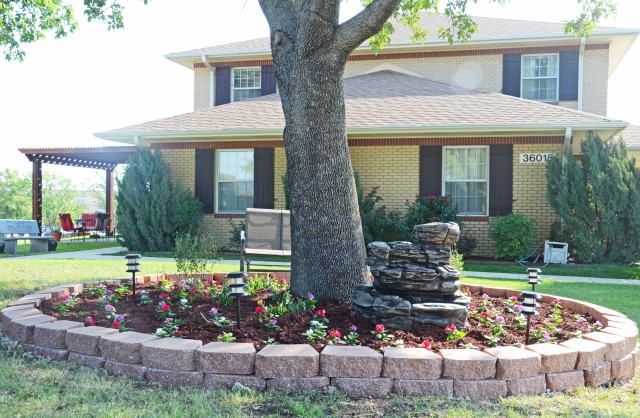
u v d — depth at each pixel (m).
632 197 11.64
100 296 6.22
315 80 5.46
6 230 15.66
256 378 3.61
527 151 12.96
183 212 14.27
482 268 11.61
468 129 12.46
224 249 14.66
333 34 5.44
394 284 4.73
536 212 12.94
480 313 5.34
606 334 4.39
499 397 3.57
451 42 9.32
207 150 14.76
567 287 8.78
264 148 14.45
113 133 14.56
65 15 12.43
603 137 13.20
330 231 5.49
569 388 3.79
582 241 11.84
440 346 4.17
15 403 3.32
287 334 4.32
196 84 19.53
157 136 14.47
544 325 4.98
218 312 5.19
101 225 23.36
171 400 3.38
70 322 4.53
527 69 16.95
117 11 9.25
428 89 15.54
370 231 12.94
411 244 4.84
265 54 18.44
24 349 4.45
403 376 3.58
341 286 5.47
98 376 3.85
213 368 3.67
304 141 5.52
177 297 6.05
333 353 3.63
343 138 5.64
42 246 15.37
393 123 12.98
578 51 16.45
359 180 13.24
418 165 13.54
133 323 4.91
